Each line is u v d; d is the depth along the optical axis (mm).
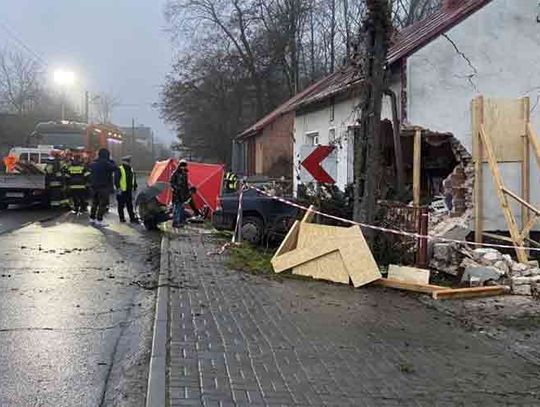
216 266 10898
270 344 6430
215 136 55406
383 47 10836
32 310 7656
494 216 12492
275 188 21375
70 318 7363
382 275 9992
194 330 6797
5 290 8672
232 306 8055
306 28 53656
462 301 8977
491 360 6246
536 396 5258
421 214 10461
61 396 4996
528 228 11430
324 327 7242
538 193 12438
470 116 13008
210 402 4758
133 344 6449
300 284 9711
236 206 14484
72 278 9703
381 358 6164
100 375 5500
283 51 53562
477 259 10328
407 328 7375
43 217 19734
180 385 5094
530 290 9477
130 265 11117
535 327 7594
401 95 12961
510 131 12453
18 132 51469
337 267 9977
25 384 5230
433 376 5688
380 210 11094
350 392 5168
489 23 13055
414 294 9289
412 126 12922
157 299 8258
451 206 13305
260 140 41000
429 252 10898
